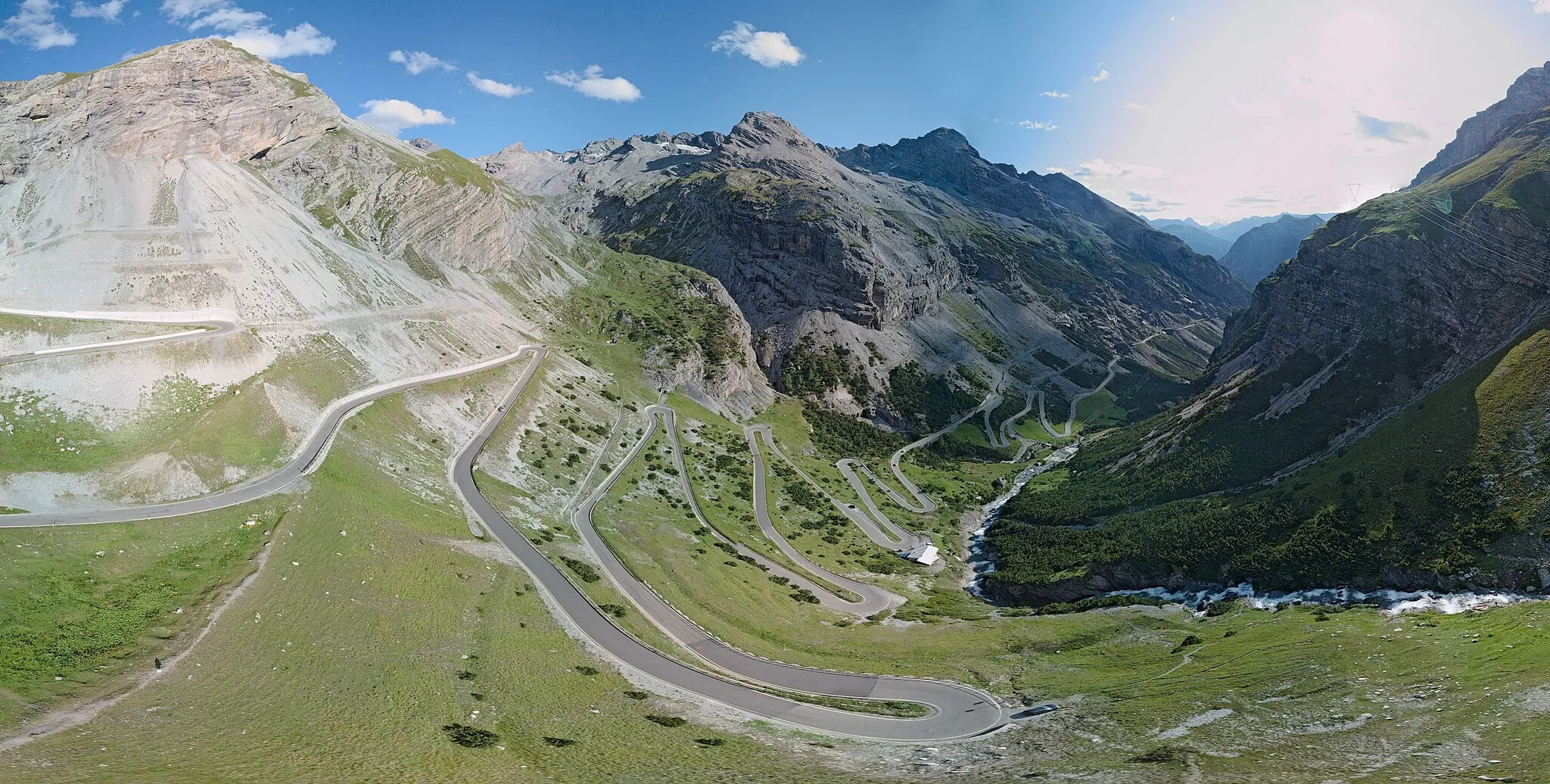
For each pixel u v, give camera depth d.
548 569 111.25
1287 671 86.06
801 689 93.50
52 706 59.06
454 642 83.50
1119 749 70.06
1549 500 103.06
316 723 61.75
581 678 83.50
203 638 71.19
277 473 108.81
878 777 64.50
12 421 104.19
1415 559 109.00
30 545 81.12
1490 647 78.81
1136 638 113.50
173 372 121.88
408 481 124.56
